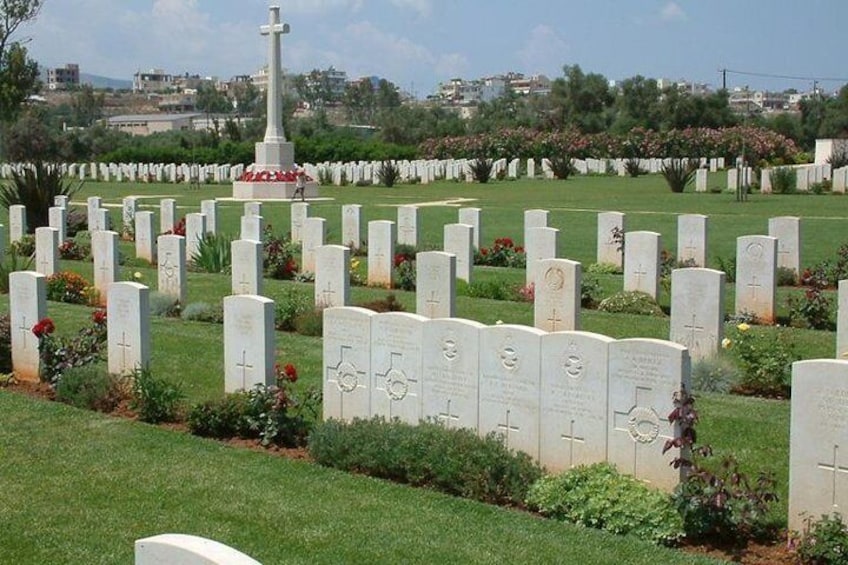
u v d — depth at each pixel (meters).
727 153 76.75
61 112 162.88
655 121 95.50
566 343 9.88
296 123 118.25
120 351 13.23
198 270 25.44
